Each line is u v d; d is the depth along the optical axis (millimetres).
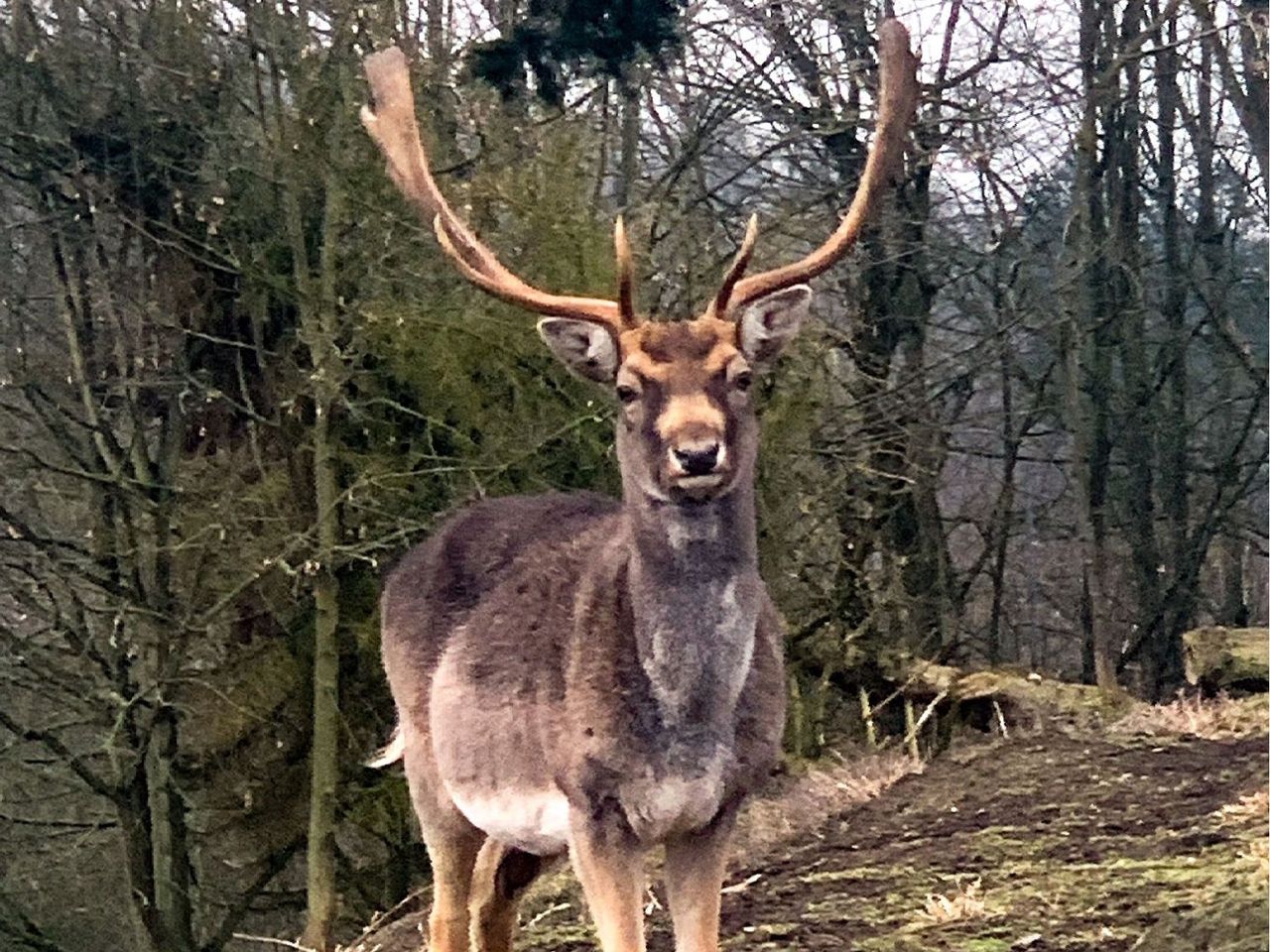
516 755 5129
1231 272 16109
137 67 12016
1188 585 16453
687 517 4711
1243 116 15164
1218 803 7629
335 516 11609
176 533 12219
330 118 11539
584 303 5105
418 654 5660
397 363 11742
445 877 5820
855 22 14086
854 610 12742
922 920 6309
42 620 13172
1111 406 16609
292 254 12094
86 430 12734
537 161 11953
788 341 5098
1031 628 19016
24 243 12938
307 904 13414
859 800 9352
